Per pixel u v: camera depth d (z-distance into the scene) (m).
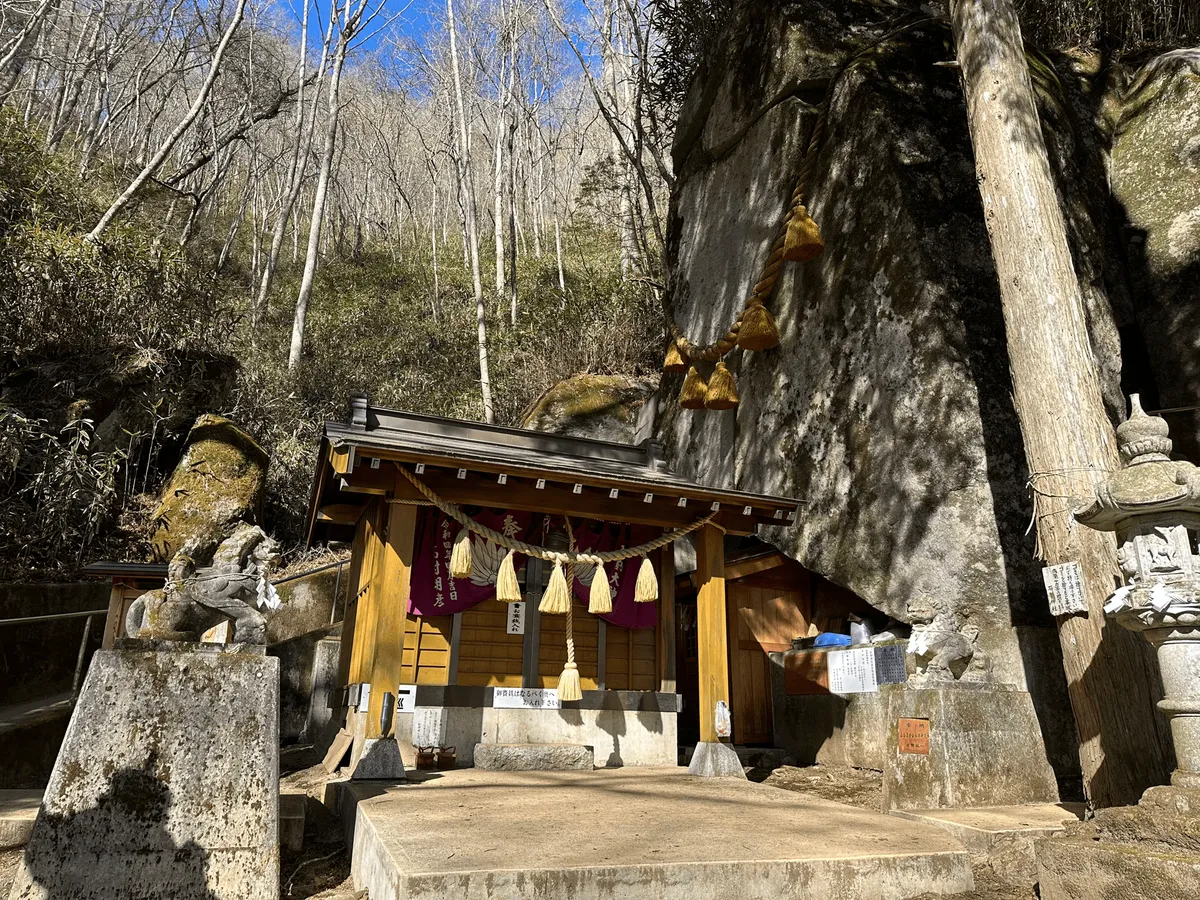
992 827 4.23
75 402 10.21
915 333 7.95
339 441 5.71
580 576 7.07
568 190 31.69
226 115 21.66
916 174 8.56
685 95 13.60
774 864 3.37
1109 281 9.21
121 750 3.46
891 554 7.61
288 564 11.81
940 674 5.50
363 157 34.28
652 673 7.21
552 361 15.66
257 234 24.09
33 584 8.45
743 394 10.09
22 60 16.64
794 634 9.02
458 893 2.92
